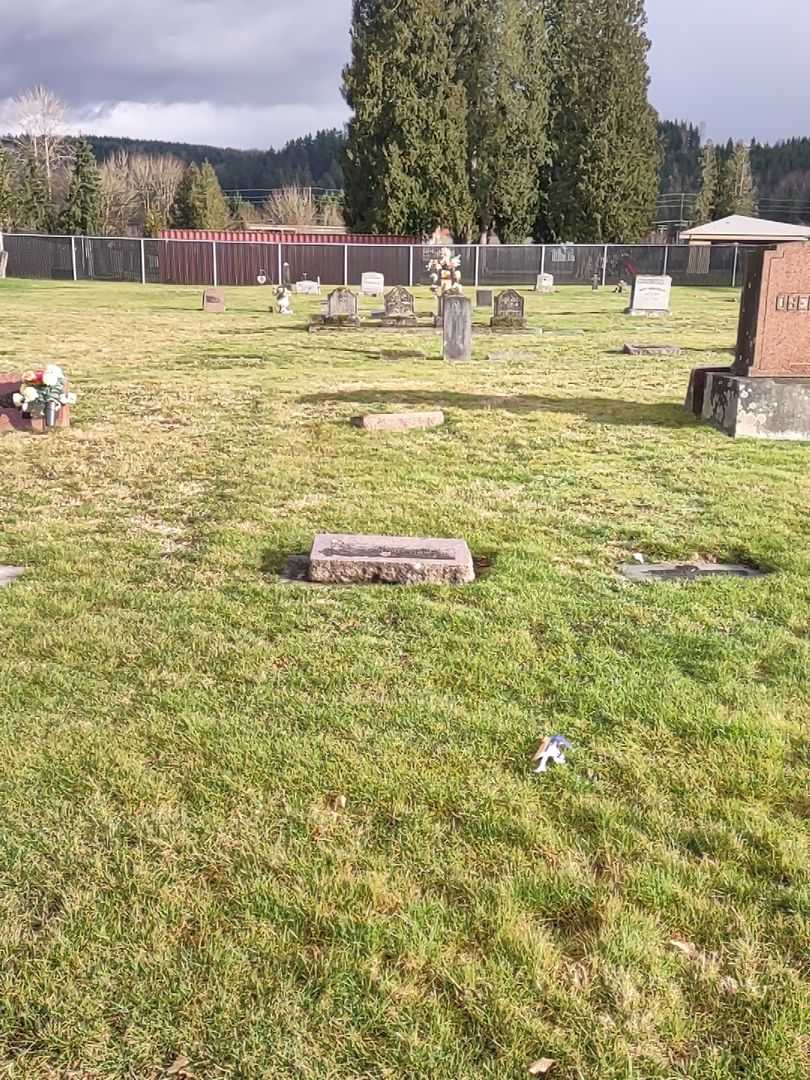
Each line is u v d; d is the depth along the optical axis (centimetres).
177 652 368
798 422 862
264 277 4222
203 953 211
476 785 278
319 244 4219
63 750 293
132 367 1327
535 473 712
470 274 4378
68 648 369
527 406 1028
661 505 621
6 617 399
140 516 578
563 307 2858
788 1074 183
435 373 1306
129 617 404
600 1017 195
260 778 281
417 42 4881
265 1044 187
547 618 410
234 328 1966
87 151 6369
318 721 315
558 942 217
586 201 5100
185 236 4888
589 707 328
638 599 438
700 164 9481
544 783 280
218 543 516
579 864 243
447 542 493
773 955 213
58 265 4197
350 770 284
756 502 626
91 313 2317
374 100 4950
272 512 583
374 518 570
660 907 229
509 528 554
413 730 310
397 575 456
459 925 220
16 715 315
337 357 1477
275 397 1069
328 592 441
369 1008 195
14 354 1448
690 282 4438
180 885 233
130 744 298
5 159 5009
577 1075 182
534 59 5047
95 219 6444
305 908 224
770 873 242
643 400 1089
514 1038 189
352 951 211
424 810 265
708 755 296
